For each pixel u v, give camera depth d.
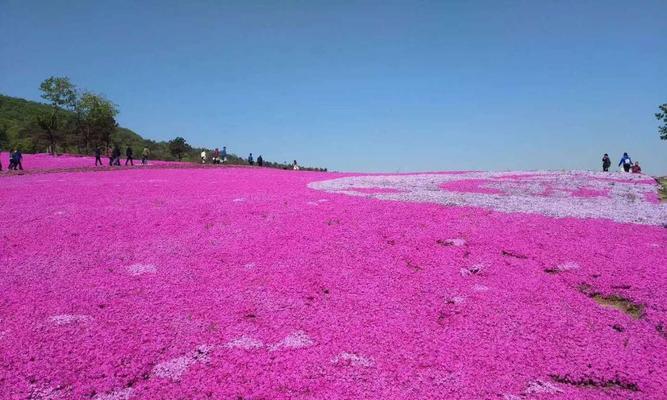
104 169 47.03
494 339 11.10
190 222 21.59
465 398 8.70
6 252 16.92
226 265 16.08
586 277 14.89
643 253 16.83
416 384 9.14
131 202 26.33
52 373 9.30
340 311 12.69
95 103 82.94
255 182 36.78
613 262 15.91
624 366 9.88
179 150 94.94
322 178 42.25
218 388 8.98
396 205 25.19
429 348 10.69
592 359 10.16
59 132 84.94
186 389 8.99
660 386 9.23
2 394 8.53
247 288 14.16
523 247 17.62
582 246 17.66
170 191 30.77
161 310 12.45
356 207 24.62
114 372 9.50
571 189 33.44
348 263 16.30
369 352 10.49
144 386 9.08
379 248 17.77
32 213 23.02
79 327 11.27
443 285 14.40
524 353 10.41
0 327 11.03
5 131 101.94
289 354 10.28
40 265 15.61
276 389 9.04
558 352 10.48
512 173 47.28
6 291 13.30
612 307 13.29
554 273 15.58
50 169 44.66
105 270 15.36
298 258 16.72
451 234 19.30
